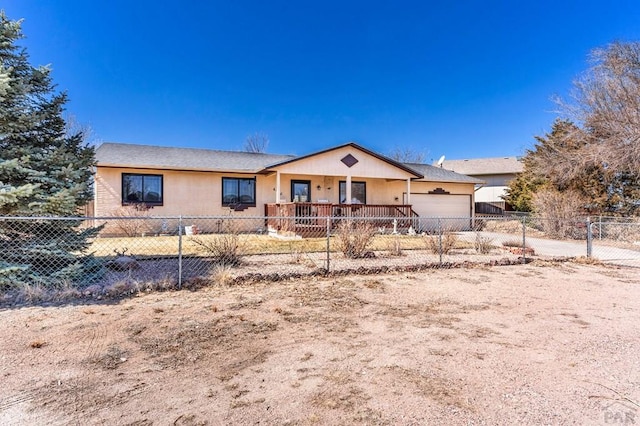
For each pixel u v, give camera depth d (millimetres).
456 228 19656
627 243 12836
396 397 2467
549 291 5848
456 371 2895
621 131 15508
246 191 16516
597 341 3623
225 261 7406
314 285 6047
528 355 3244
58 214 5520
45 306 4566
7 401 2363
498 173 33125
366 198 18750
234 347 3355
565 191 17344
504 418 2219
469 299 5285
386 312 4570
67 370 2832
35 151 5602
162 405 2340
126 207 14219
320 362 3045
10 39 5566
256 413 2256
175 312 4418
